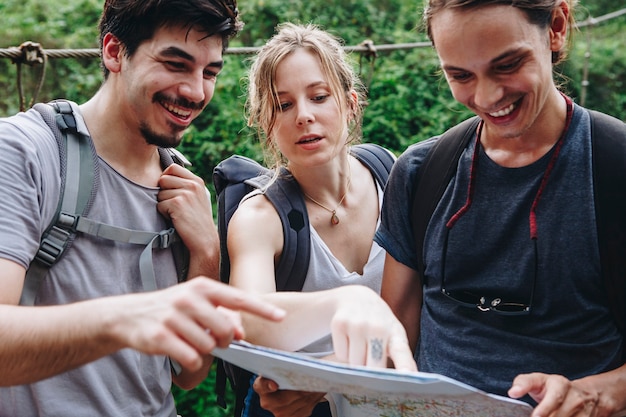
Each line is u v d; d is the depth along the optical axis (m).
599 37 10.77
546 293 1.58
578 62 9.97
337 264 2.09
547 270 1.58
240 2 8.97
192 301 1.10
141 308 1.14
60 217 1.68
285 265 2.03
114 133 1.82
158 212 1.89
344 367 1.15
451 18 1.48
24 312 1.32
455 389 1.16
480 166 1.68
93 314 1.19
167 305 1.12
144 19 1.71
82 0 9.07
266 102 2.12
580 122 1.61
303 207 2.09
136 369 1.77
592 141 1.58
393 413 1.41
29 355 1.28
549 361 1.59
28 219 1.60
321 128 2.09
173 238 1.88
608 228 1.54
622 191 1.54
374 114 7.90
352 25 9.17
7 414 1.66
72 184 1.70
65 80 8.23
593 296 1.58
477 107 1.54
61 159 1.71
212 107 7.54
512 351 1.62
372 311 1.36
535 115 1.53
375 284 2.15
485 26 1.45
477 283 1.66
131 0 1.70
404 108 8.00
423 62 8.31
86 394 1.69
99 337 1.18
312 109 2.08
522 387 1.42
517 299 1.62
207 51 1.76
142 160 1.88
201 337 1.10
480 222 1.66
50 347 1.25
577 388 1.45
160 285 1.86
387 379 1.13
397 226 1.85
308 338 1.46
